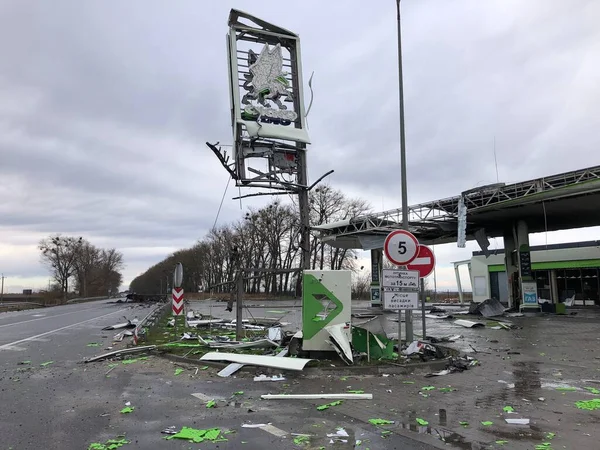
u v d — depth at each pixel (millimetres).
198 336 14547
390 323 21281
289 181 14188
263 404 6734
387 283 9461
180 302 15898
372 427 5547
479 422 5711
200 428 5559
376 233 31484
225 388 7863
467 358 10516
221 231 85750
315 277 10008
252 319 21688
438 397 7047
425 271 11336
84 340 15906
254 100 14203
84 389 7918
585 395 7129
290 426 5617
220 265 86938
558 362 10281
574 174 21250
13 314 36125
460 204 25438
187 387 7992
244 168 13797
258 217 69562
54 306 56938
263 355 10422
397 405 6578
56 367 10273
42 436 5324
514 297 30281
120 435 5340
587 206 24141
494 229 31781
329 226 33562
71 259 100062
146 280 156125
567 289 34938
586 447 4770
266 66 14336
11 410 6523
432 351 10344
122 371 9648
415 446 4863
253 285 77750
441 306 38500
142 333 15625
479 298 40500
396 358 9883
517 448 4766
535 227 32781
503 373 8977
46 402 6992
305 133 14281
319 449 4805
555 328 17797
